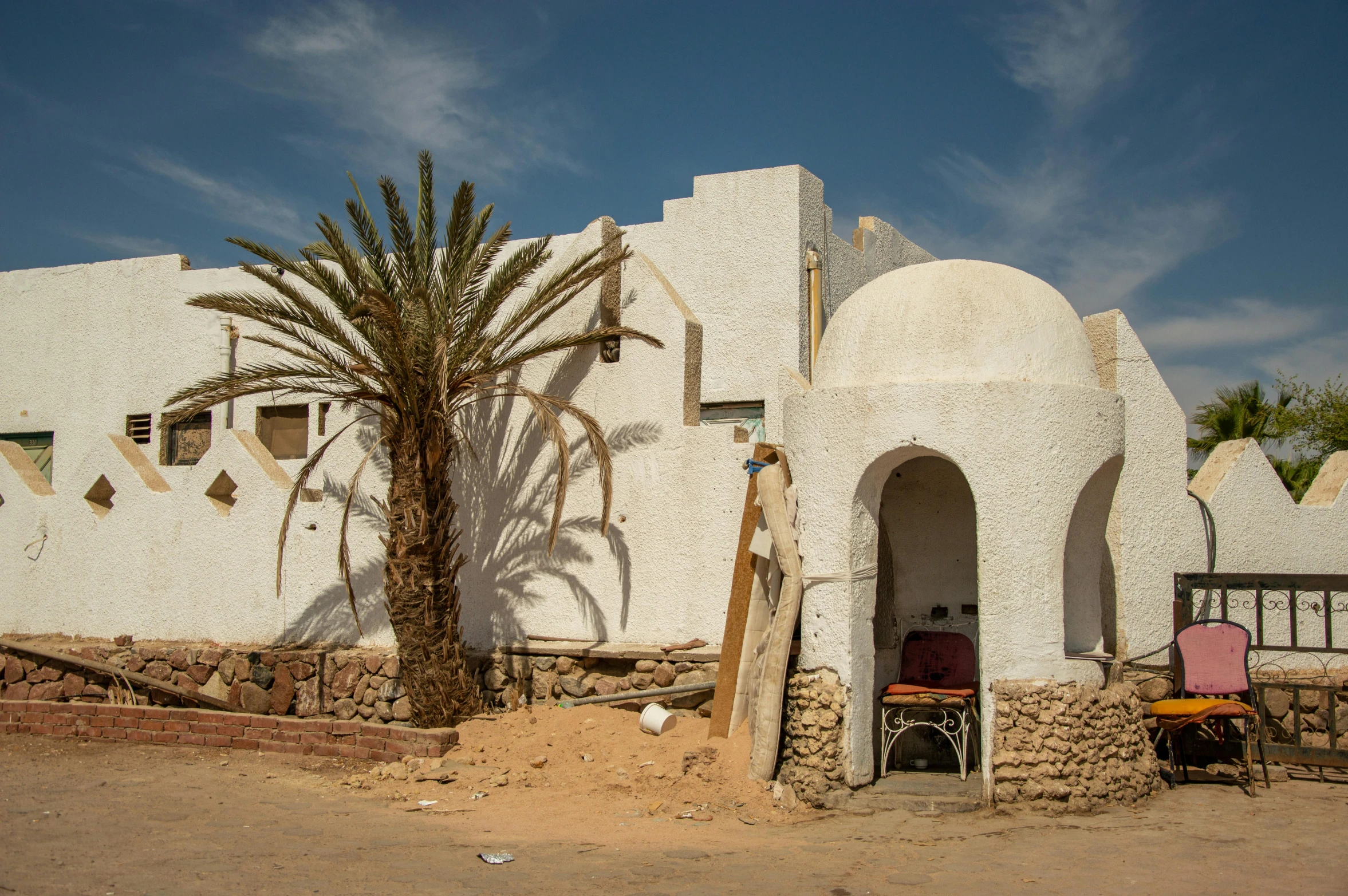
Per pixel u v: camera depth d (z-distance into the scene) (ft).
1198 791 27.02
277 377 37.29
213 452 44.11
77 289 56.18
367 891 19.83
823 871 21.06
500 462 38.78
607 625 36.04
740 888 19.97
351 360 44.78
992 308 27.14
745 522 31.48
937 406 26.22
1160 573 32.22
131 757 34.35
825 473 27.61
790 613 27.89
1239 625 28.35
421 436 35.53
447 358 35.35
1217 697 28.14
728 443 34.55
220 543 43.29
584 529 36.83
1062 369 27.17
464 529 39.22
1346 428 74.79
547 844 23.62
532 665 36.83
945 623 30.99
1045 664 25.58
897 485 31.83
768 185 47.37
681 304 36.73
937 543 31.37
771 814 25.94
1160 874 20.15
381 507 36.27
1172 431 33.09
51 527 46.44
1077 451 26.37
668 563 35.19
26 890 19.54
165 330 53.88
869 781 27.22
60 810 26.86
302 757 34.01
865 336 28.09
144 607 44.34
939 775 28.22
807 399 28.35
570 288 38.22
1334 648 32.37
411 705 35.40
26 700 43.60
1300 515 35.88
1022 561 25.61
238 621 42.73
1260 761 28.73
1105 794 25.22
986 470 25.80
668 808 26.71
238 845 23.43
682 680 33.81
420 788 29.12
